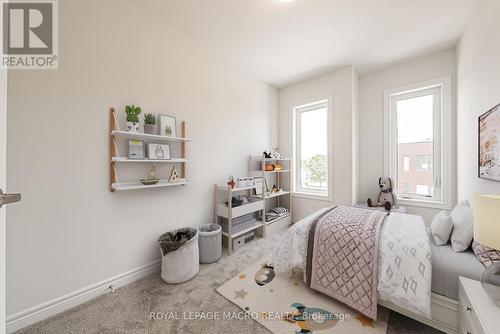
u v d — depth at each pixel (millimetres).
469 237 1438
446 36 2338
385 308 1562
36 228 1438
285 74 3309
